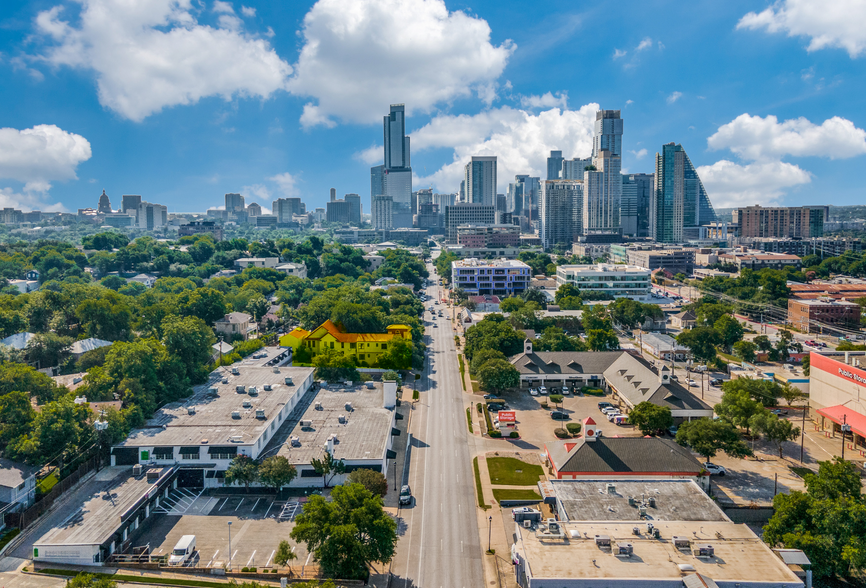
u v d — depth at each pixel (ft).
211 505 411.13
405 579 334.24
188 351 594.65
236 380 604.90
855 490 358.64
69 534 349.00
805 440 540.52
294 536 324.19
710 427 461.37
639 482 406.82
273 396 553.23
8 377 485.15
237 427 472.85
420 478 459.32
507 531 384.27
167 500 416.26
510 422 545.03
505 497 426.10
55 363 643.86
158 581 323.57
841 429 546.26
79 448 427.33
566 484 406.41
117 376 518.78
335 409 555.69
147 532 375.86
